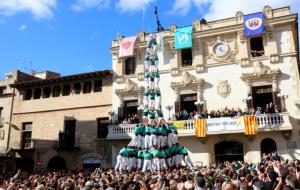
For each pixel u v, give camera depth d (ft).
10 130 118.21
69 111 110.42
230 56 92.17
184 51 99.55
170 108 92.63
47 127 112.47
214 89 91.97
